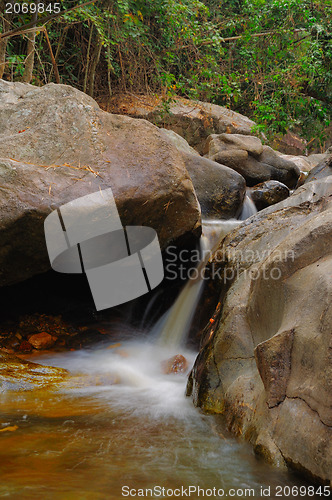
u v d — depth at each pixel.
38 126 4.65
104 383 3.95
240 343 3.24
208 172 6.47
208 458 2.58
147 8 9.59
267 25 12.70
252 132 11.73
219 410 3.17
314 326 2.39
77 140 4.58
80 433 2.91
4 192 4.07
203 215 6.23
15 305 5.00
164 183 4.49
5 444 2.72
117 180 4.38
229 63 13.05
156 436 2.88
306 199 4.27
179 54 11.66
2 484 2.24
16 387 3.76
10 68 9.13
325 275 2.52
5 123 4.87
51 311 5.20
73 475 2.36
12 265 4.20
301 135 13.98
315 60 12.70
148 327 5.22
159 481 2.32
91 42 10.95
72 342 4.90
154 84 11.71
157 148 4.66
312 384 2.30
